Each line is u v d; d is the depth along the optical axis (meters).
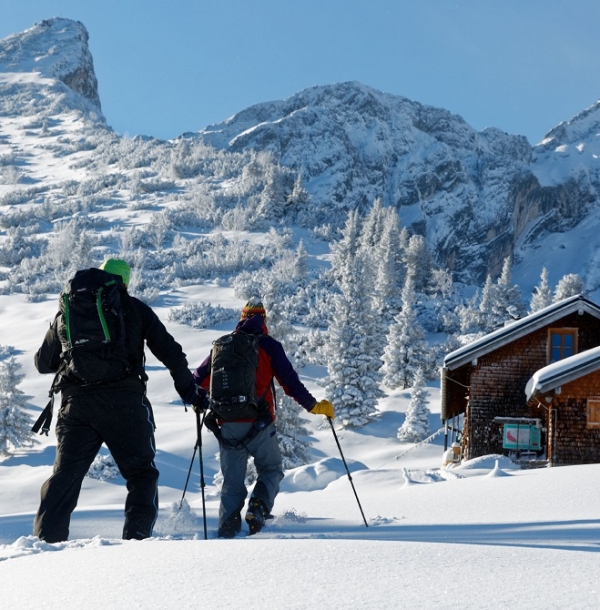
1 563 3.20
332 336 63.12
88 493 38.47
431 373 73.56
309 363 78.44
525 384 28.14
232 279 110.94
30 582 2.66
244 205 152.25
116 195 169.88
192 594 2.29
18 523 6.61
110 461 41.47
